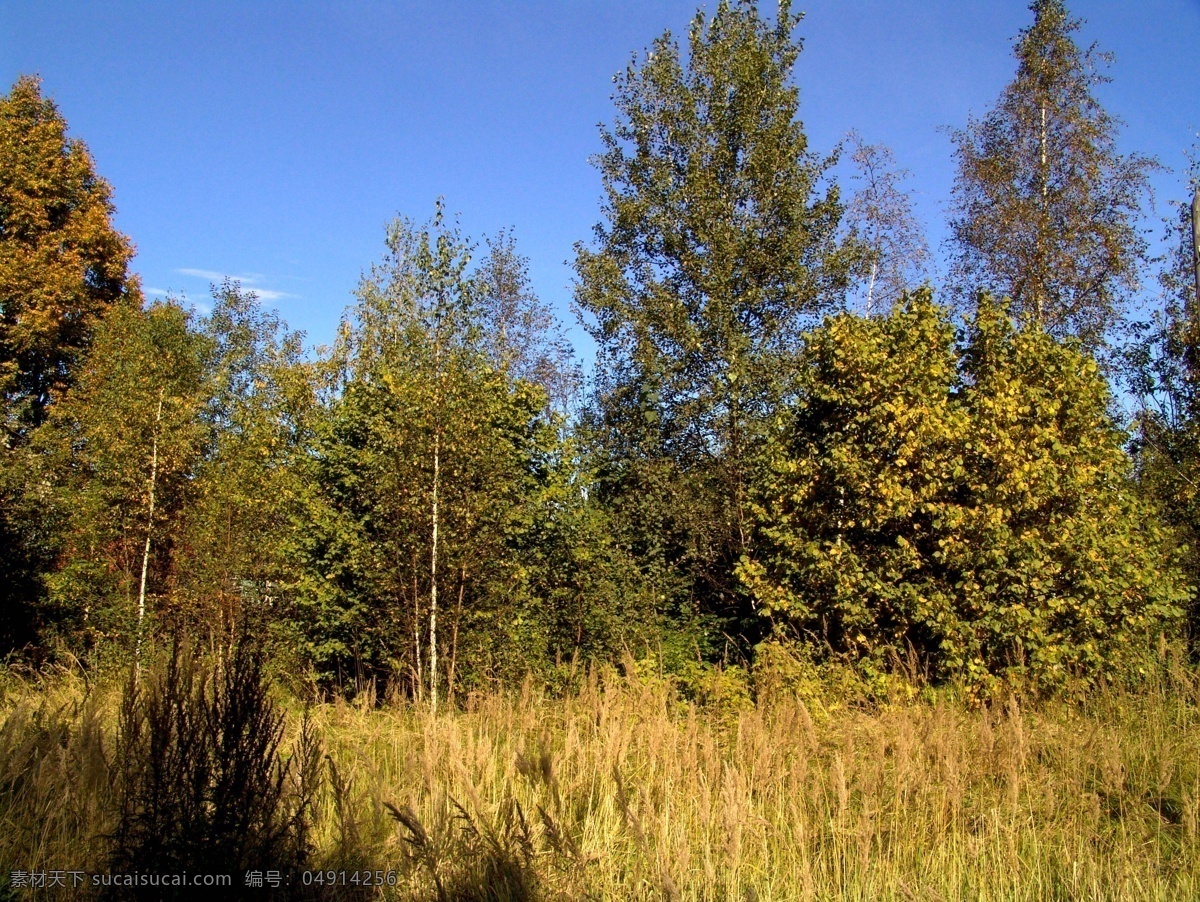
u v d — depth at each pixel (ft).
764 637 37.96
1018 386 34.96
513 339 78.18
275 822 14.93
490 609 38.70
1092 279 57.52
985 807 18.88
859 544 35.91
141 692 16.29
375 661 42.39
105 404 58.65
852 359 35.83
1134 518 35.35
